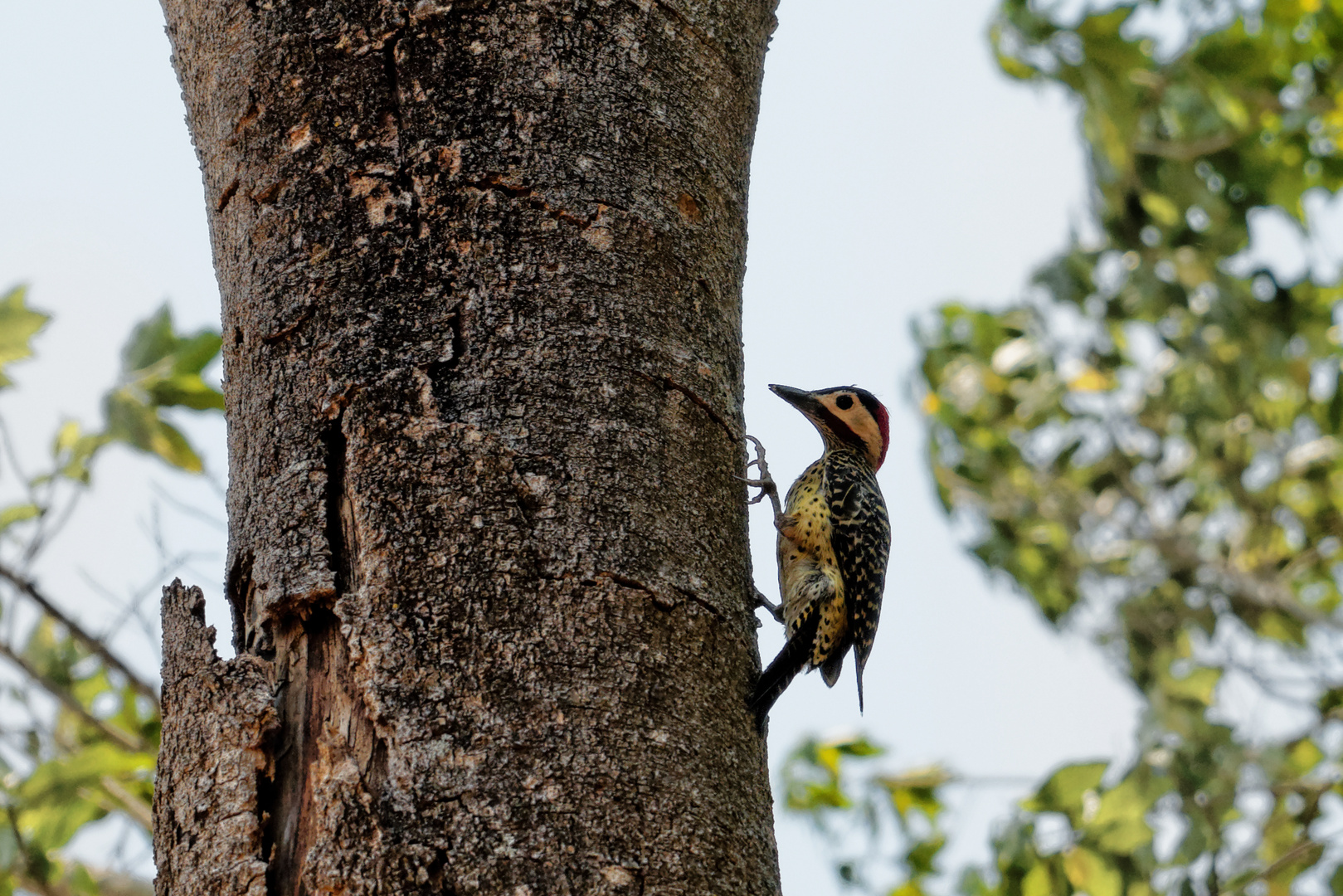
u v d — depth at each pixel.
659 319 6.08
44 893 12.55
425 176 5.96
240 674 5.43
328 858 4.93
